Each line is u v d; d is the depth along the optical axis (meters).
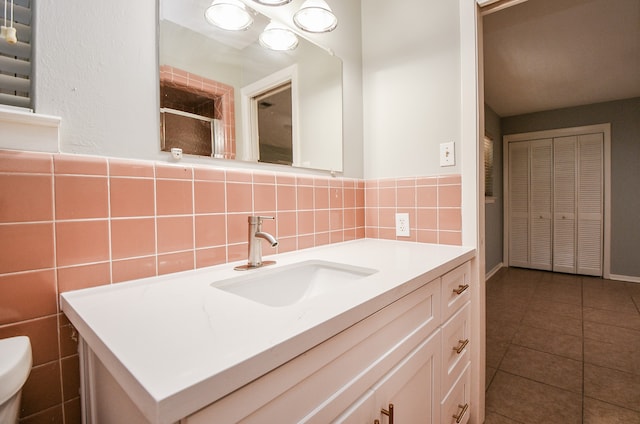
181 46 0.93
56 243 0.69
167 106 0.89
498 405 1.54
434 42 1.42
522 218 4.51
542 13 2.14
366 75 1.66
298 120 1.30
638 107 3.69
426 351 0.91
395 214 1.56
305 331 0.49
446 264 1.03
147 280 0.82
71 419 0.72
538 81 3.27
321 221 1.38
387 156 1.59
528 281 3.83
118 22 0.80
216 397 0.38
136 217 0.81
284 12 1.24
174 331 0.50
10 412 0.51
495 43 2.52
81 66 0.74
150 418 0.34
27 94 0.69
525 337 2.28
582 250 4.07
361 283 0.76
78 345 0.72
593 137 3.96
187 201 0.92
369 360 0.67
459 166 1.36
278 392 0.46
